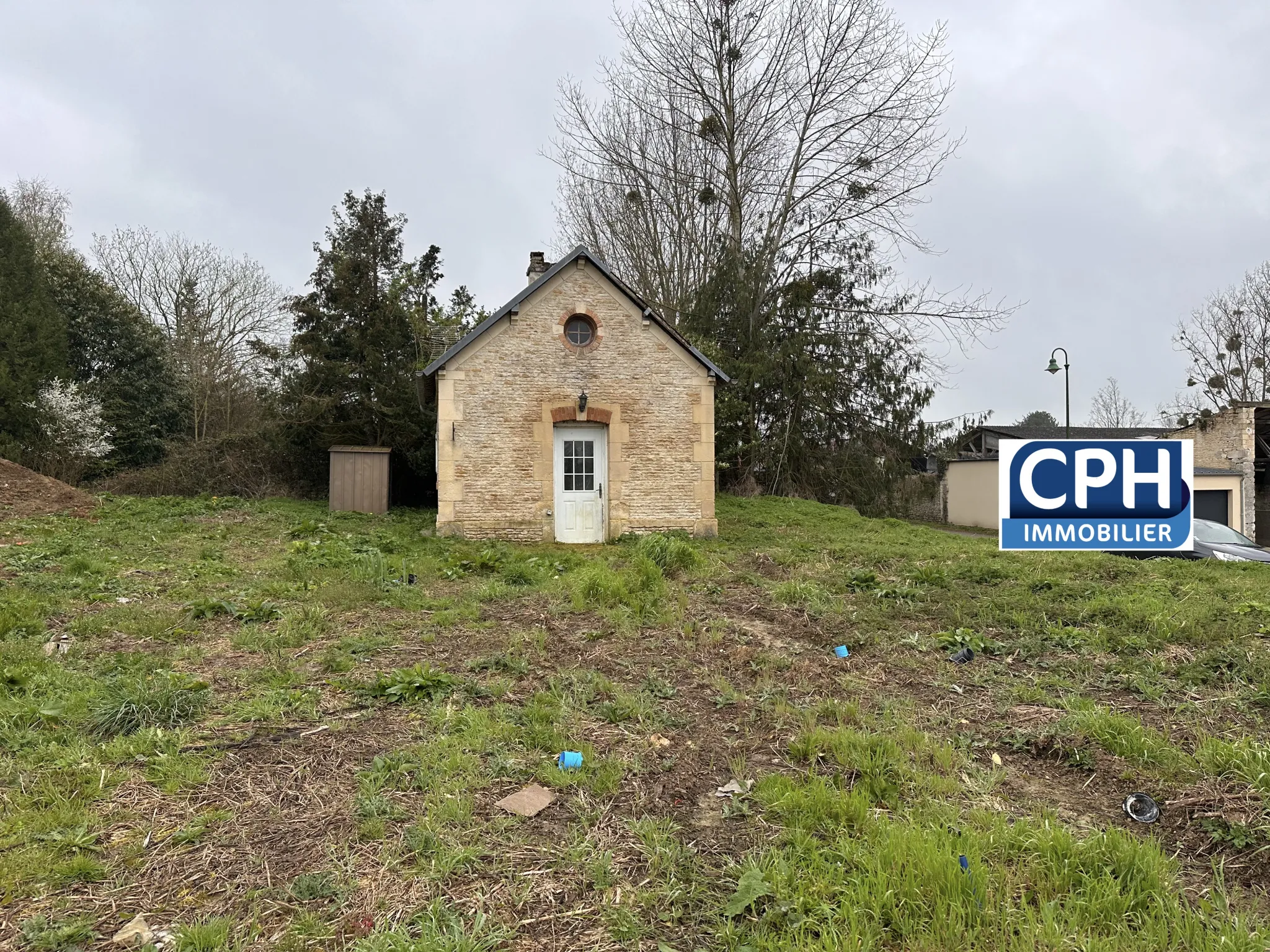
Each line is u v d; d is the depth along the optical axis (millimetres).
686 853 3191
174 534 12344
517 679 5469
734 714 4902
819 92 23156
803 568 10391
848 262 23891
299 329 21672
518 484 13359
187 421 25812
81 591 7672
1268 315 31797
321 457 20938
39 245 24844
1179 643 6250
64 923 2664
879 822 3373
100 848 3148
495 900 2865
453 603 7801
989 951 2590
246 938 2615
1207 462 23734
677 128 24328
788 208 23938
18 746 3979
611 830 3396
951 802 3666
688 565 10031
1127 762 4094
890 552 11695
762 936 2652
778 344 23516
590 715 4801
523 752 4191
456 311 25438
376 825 3328
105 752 3965
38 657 5457
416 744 4227
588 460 13914
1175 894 2908
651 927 2730
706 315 23219
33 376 19234
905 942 2623
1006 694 5250
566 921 2762
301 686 5164
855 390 23781
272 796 3637
